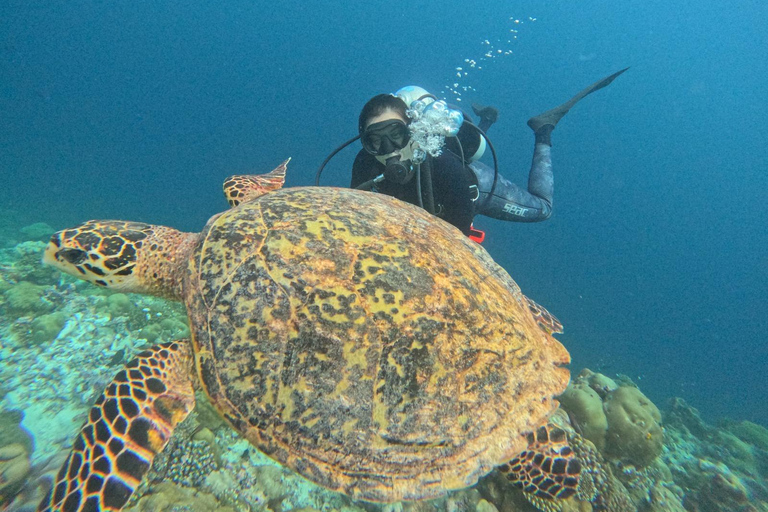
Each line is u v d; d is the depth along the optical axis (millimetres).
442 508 1028
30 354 1357
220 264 843
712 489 1391
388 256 847
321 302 781
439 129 1297
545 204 2363
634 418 1256
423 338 785
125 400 784
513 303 962
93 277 1003
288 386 752
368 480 731
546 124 2543
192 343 811
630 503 1098
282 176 1570
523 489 997
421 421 764
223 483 958
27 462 998
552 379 899
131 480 735
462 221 1487
